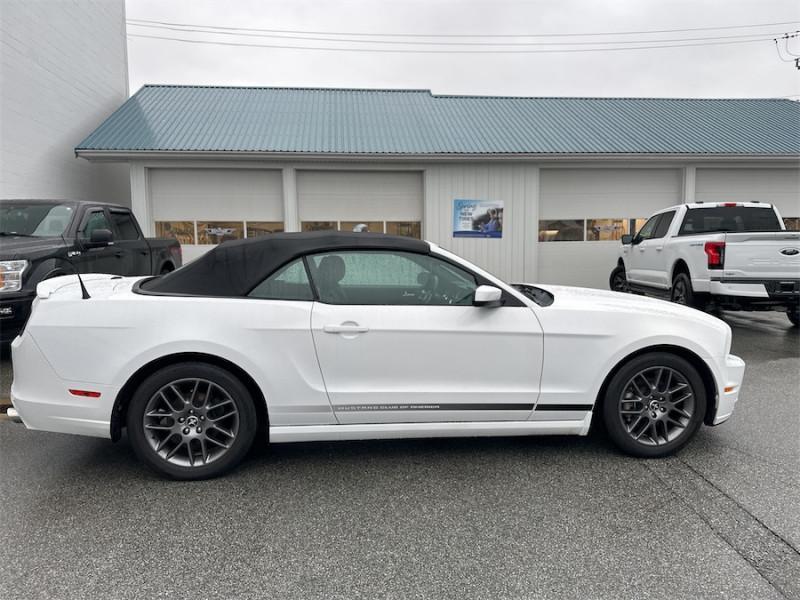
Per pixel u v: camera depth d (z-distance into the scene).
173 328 2.90
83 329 2.88
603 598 2.01
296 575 2.15
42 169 9.77
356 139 11.12
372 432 3.09
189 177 10.85
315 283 3.11
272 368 2.96
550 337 3.17
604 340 3.21
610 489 2.88
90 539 2.40
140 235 7.91
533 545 2.36
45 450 3.44
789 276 6.82
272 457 3.32
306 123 11.84
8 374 5.21
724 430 3.77
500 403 3.16
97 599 1.99
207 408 2.99
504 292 3.21
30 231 5.93
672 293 8.08
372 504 2.72
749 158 11.25
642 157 11.09
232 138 10.73
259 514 2.62
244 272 3.08
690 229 8.27
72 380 2.88
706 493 2.84
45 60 9.84
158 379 2.91
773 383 5.04
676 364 3.26
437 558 2.26
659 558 2.26
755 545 2.36
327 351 3.01
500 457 3.32
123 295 3.01
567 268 12.06
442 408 3.12
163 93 13.06
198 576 2.14
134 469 3.15
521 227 11.45
